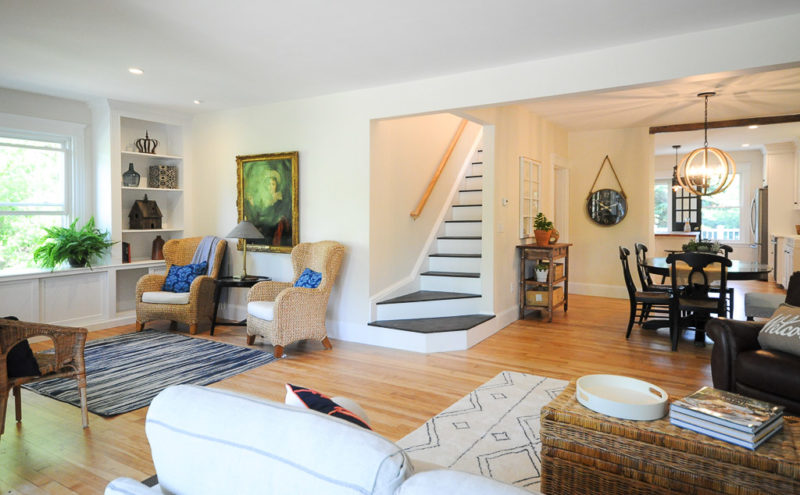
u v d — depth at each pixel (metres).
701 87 4.84
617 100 5.46
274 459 0.89
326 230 5.13
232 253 5.87
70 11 2.95
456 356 4.42
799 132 7.61
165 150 6.23
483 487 0.77
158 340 4.91
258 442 0.93
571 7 2.85
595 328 5.51
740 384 2.88
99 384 3.62
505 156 5.54
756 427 1.57
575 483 1.83
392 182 5.23
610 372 3.95
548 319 5.86
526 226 6.19
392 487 0.80
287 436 0.91
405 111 4.54
